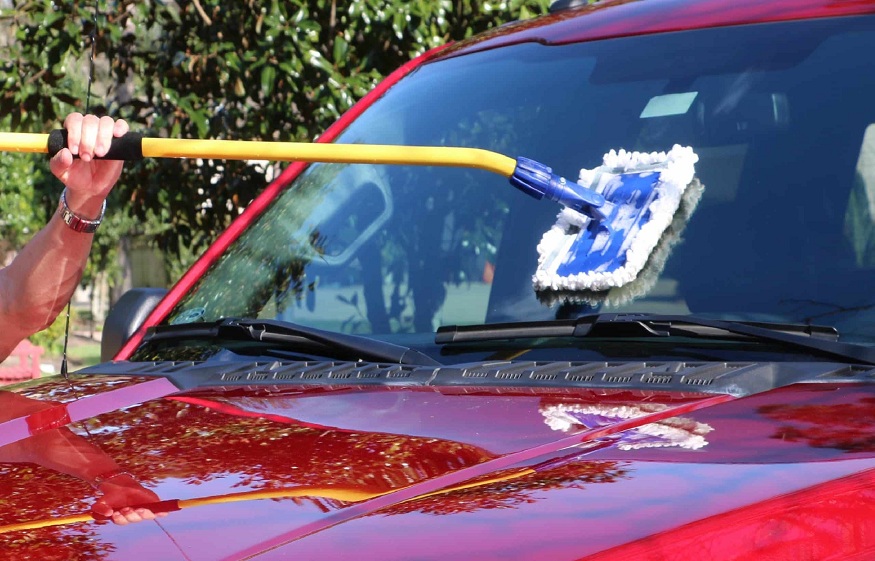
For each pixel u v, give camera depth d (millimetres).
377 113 3160
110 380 2320
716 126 2506
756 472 1414
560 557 1229
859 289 2146
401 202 2838
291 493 1504
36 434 1928
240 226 3039
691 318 2098
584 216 2457
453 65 3197
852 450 1473
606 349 2160
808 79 2479
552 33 3100
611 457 1500
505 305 2463
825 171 2324
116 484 1584
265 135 7559
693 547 1268
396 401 1942
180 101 7492
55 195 13844
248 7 7387
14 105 7793
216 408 1999
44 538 1408
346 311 2707
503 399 1895
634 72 2756
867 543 1362
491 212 2672
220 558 1324
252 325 2459
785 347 2027
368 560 1260
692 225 2346
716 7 2832
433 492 1452
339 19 7410
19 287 2561
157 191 7879
